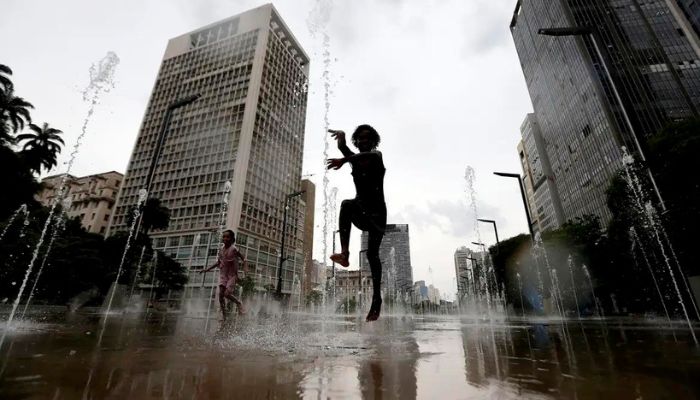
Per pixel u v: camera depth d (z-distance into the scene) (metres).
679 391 1.63
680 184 15.52
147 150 78.38
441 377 1.97
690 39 44.41
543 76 83.81
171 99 83.69
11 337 3.65
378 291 3.20
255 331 5.38
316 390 1.65
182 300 57.53
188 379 1.82
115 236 29.45
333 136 3.74
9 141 25.78
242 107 73.81
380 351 3.21
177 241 64.56
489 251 46.66
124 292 16.52
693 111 53.69
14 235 13.81
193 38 93.06
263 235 69.50
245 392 1.59
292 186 83.38
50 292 19.22
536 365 2.41
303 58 98.25
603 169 61.25
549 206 91.94
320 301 68.00
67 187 78.81
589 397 1.53
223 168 68.50
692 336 5.48
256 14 85.81
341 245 3.30
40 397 1.42
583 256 29.45
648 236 19.66
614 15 64.00
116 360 2.34
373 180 3.38
